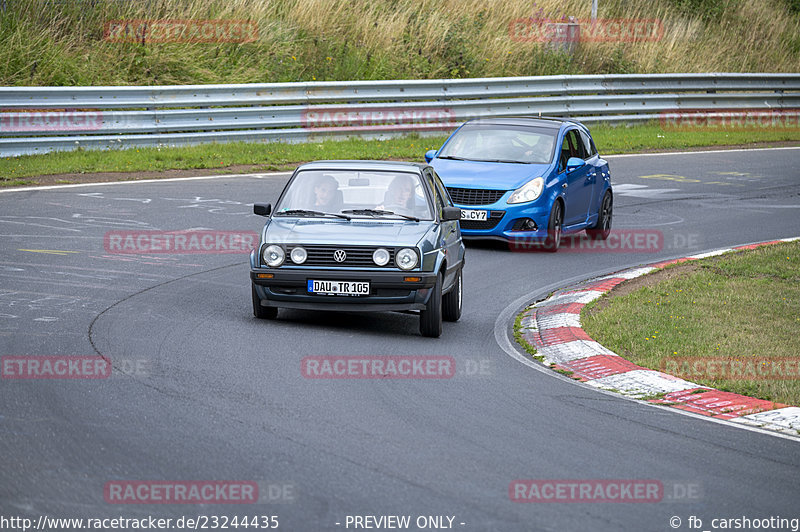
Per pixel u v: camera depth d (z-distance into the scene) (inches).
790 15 6205.7
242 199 2475.4
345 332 1411.2
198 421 974.4
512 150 2246.6
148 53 3627.0
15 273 1641.2
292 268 1405.0
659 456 936.9
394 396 1099.3
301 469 856.9
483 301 1686.8
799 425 1051.9
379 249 1395.2
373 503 788.6
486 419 1031.0
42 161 2763.3
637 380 1216.2
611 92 4156.0
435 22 4421.8
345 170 1584.6
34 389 1051.9
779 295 1727.4
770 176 3292.3
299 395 1080.8
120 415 980.6
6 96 2765.7
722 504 820.0
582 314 1553.9
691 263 2007.9
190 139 3139.8
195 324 1385.3
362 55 4173.2
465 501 800.3
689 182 3127.5
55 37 3567.9
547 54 4621.1
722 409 1110.4
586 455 929.5
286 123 3321.9
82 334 1290.6
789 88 4571.9
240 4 4153.5
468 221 2113.7
